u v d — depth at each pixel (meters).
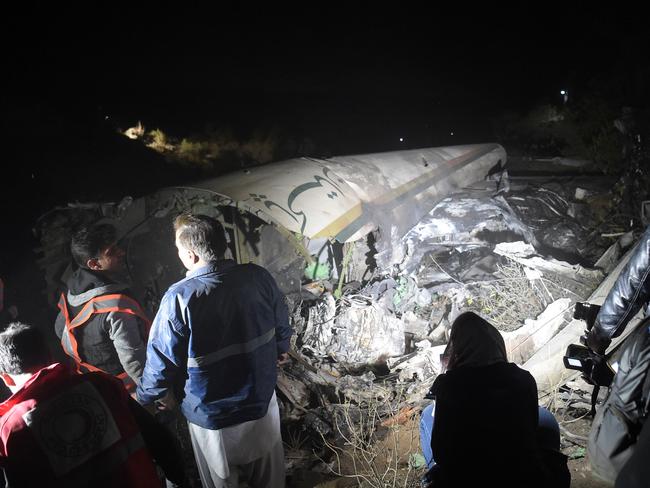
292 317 5.11
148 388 2.62
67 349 3.08
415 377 4.51
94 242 2.96
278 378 4.32
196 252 2.59
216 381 2.57
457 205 7.37
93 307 2.93
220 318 2.52
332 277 5.86
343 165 6.01
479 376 2.07
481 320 2.18
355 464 3.53
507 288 5.79
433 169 7.29
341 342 4.92
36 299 5.80
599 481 3.19
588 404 3.82
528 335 4.73
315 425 3.95
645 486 1.65
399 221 5.89
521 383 2.07
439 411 2.10
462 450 2.03
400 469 3.50
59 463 1.99
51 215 4.24
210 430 2.64
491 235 6.96
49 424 2.00
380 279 5.91
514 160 12.20
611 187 8.99
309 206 4.77
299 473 3.59
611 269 5.96
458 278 6.20
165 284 4.51
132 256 4.36
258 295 2.64
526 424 2.02
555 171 10.90
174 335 2.50
